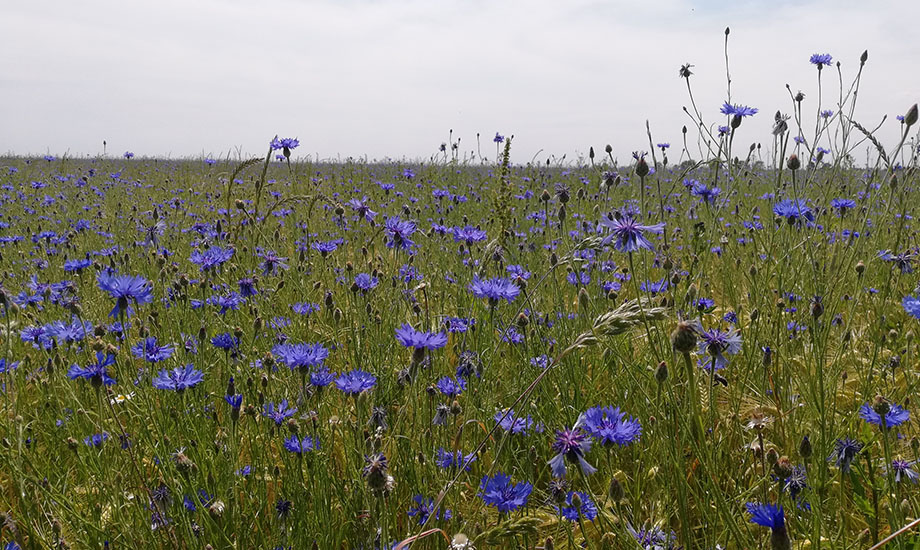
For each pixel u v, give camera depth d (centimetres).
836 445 244
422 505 247
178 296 464
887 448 225
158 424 295
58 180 1456
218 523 235
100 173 1725
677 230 646
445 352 405
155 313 445
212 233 673
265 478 281
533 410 326
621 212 325
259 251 609
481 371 331
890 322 460
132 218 880
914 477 249
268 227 820
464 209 998
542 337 399
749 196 816
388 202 1027
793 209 412
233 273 534
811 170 495
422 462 278
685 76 483
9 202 1124
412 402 294
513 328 411
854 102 472
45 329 370
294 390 329
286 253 661
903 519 237
